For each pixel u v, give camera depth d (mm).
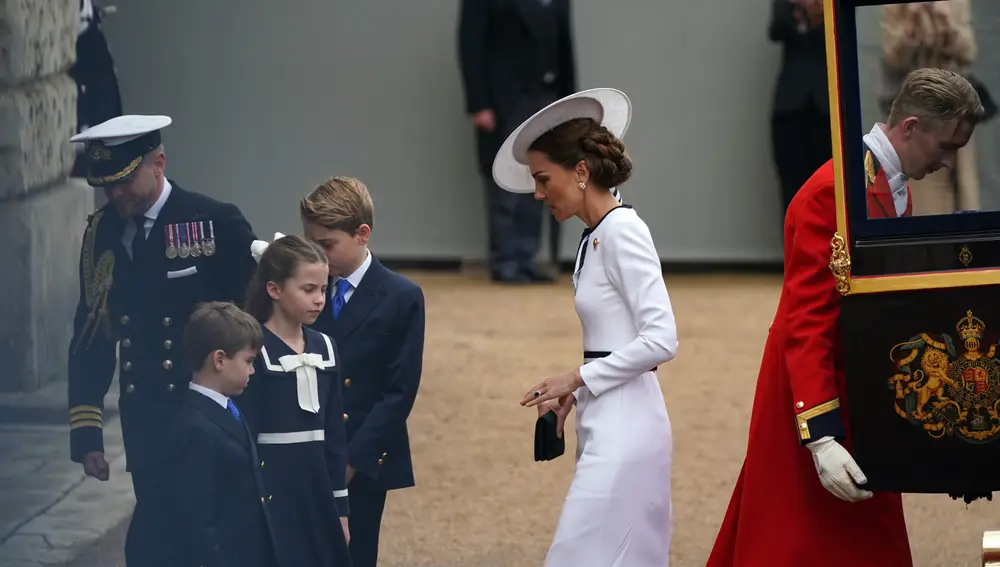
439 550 20406
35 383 22438
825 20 13438
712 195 42750
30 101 23922
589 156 15109
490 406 28172
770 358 14867
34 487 19953
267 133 42125
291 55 42000
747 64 42125
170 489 14914
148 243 15961
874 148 13344
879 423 13289
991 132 13281
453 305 37812
